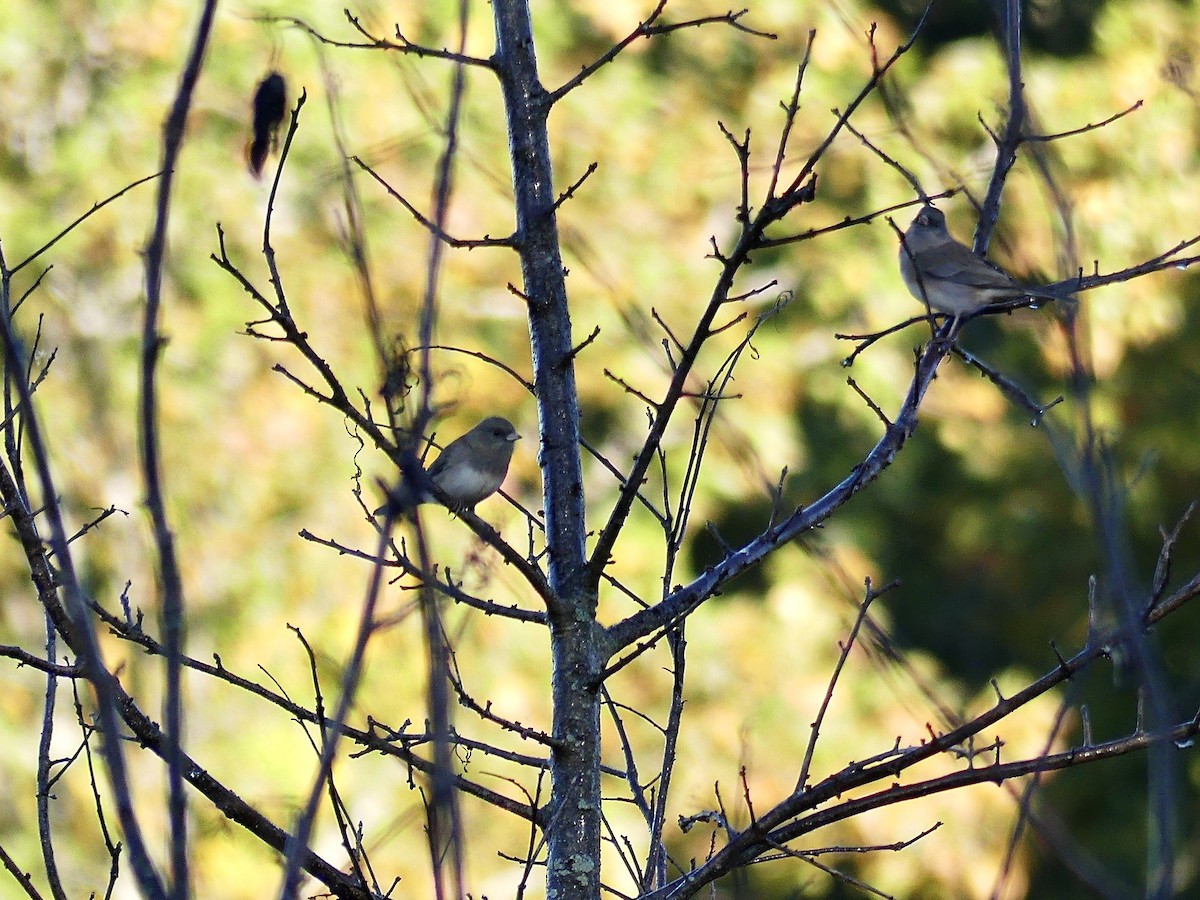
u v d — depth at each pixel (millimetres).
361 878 5141
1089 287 6887
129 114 14758
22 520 5223
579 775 5762
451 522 13133
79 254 14172
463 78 3770
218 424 13938
